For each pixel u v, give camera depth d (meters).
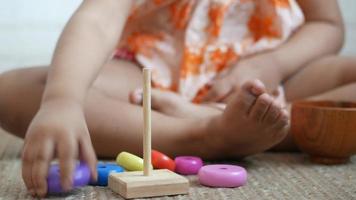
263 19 1.29
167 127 1.07
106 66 1.25
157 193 0.87
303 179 0.97
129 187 0.85
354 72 1.25
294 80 1.30
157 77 1.28
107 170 0.92
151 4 1.31
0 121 1.15
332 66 1.28
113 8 1.09
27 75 1.15
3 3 1.96
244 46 1.28
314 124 1.06
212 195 0.88
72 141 0.84
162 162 0.98
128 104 1.10
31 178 0.84
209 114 1.15
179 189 0.88
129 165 0.95
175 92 1.27
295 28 1.35
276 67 1.26
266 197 0.87
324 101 1.13
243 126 1.00
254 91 0.96
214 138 1.04
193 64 1.27
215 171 0.92
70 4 1.99
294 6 1.34
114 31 1.07
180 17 1.30
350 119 1.04
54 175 0.86
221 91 1.23
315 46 1.32
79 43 1.01
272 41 1.29
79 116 0.89
